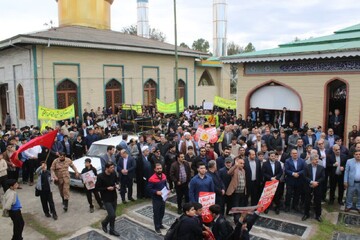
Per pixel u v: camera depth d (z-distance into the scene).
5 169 10.22
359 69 14.36
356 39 16.42
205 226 5.67
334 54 14.48
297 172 8.78
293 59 15.92
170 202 9.90
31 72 18.97
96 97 22.11
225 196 8.45
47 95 19.44
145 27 38.66
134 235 7.83
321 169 8.43
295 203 9.08
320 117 15.75
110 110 21.77
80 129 14.65
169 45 28.47
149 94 25.95
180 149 10.91
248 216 5.74
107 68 22.70
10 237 7.96
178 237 5.37
